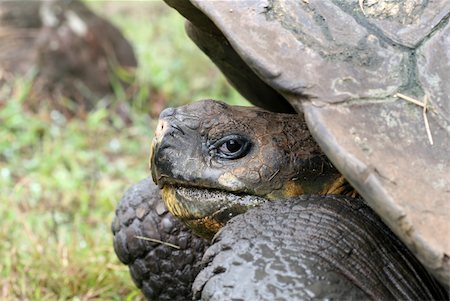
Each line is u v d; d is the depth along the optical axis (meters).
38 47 10.25
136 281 5.19
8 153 8.69
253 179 4.14
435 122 3.53
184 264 4.95
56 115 9.62
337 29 3.75
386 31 3.75
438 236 3.29
